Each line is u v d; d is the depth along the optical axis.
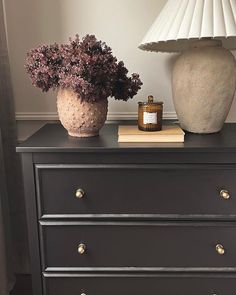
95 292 1.15
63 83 1.03
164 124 1.28
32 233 1.10
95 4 1.37
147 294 1.15
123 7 1.37
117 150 1.00
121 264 1.12
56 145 1.04
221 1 1.01
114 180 1.05
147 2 1.36
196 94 1.10
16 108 1.49
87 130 1.13
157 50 1.26
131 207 1.07
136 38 1.39
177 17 1.03
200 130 1.17
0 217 1.36
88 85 1.01
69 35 1.41
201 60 1.07
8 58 1.41
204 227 1.07
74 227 1.09
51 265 1.13
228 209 1.06
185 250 1.10
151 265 1.12
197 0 1.02
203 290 1.13
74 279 1.14
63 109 1.11
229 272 1.11
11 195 1.56
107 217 1.08
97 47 1.05
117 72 1.11
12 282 1.57
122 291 1.15
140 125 1.13
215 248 1.09
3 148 1.49
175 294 1.14
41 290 1.15
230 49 1.32
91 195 1.07
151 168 1.03
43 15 1.39
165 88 1.44
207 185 1.04
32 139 1.12
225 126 1.32
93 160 1.04
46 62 1.05
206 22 0.98
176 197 1.06
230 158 1.01
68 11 1.38
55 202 1.08
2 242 1.38
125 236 1.10
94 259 1.12
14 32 1.41
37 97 1.47
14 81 1.46
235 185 1.04
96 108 1.10
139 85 1.15
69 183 1.06
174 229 1.08
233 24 0.97
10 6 1.39
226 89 1.10
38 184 1.06
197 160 1.02
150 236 1.09
